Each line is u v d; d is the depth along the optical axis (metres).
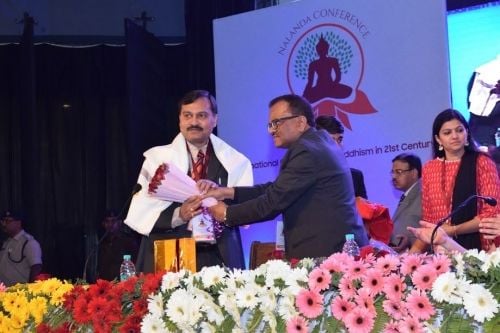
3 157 9.13
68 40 9.14
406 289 2.10
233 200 3.73
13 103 9.12
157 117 8.47
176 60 8.92
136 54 8.11
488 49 6.09
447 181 3.94
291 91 6.09
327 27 5.95
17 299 3.00
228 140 6.31
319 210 3.24
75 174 9.16
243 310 2.32
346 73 5.83
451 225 3.74
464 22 6.20
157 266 3.05
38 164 8.88
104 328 2.61
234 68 6.34
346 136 5.79
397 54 5.61
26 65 8.66
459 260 2.04
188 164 3.92
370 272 2.13
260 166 6.16
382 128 5.64
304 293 2.20
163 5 9.11
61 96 9.16
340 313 2.15
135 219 3.83
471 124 6.08
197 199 3.50
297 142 3.35
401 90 5.57
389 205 5.57
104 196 9.14
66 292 2.87
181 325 2.41
